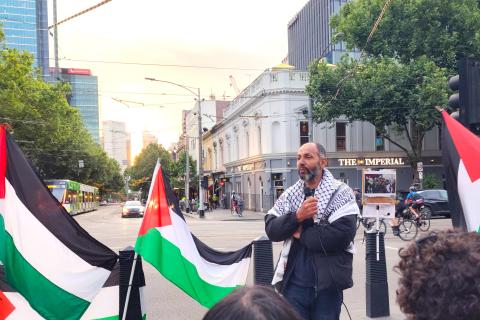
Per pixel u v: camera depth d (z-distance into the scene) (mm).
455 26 27156
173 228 4461
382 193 8484
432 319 1272
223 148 50781
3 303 3766
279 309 1114
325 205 3438
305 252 3484
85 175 57031
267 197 33938
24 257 3838
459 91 5270
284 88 33000
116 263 4664
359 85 27656
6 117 27469
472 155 3352
